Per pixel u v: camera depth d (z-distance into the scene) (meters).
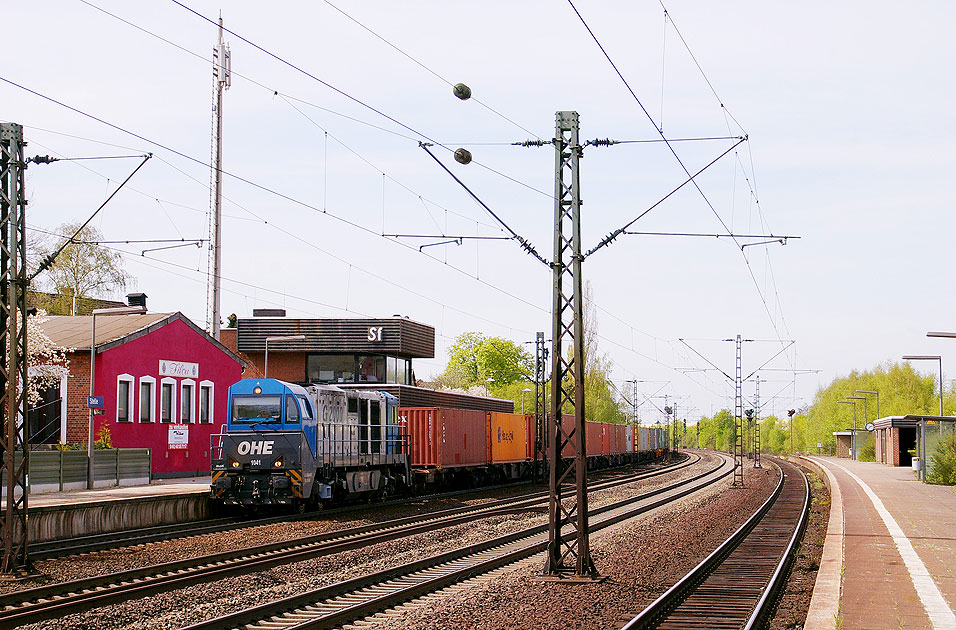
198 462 42.00
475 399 59.31
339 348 51.91
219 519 27.45
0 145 17.48
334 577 17.16
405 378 56.12
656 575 17.86
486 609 14.09
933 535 23.09
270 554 19.38
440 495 40.31
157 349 39.44
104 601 14.01
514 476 52.94
